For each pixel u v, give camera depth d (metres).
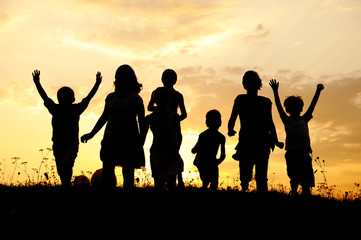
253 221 6.09
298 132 8.89
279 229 5.84
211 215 6.21
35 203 6.30
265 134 8.26
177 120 7.51
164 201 6.80
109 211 6.01
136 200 6.77
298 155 8.88
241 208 6.73
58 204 6.30
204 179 9.78
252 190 8.90
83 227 5.33
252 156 8.23
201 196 7.44
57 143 8.18
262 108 8.30
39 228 5.22
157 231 5.38
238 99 8.44
